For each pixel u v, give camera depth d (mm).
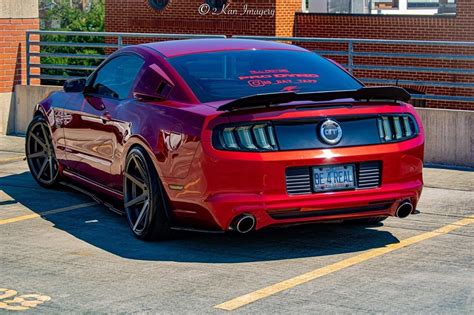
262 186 7164
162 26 38125
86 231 8453
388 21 33656
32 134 10469
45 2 52375
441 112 11758
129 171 8227
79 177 9609
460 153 11688
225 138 7199
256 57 8383
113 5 38969
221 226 7273
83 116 9266
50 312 6078
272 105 7273
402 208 7719
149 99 8148
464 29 32375
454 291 6414
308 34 35719
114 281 6793
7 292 6539
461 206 9438
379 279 6742
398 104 7695
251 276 6875
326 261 7293
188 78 7980
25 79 15539
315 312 5969
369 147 7438
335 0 42281
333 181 7348
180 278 6848
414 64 32969
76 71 35625
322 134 7305
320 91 7938
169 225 7863
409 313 5930
